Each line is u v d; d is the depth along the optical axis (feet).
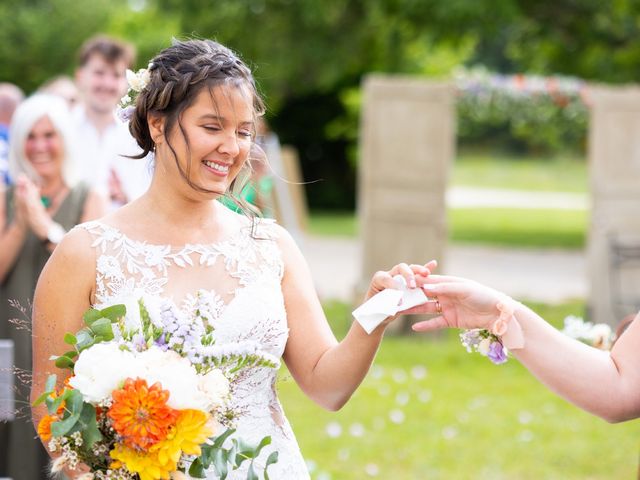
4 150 20.94
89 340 8.09
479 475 19.20
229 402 8.25
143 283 9.23
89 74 18.53
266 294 9.50
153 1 63.93
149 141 9.33
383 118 32.53
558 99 37.17
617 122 33.27
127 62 18.90
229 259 9.53
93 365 7.72
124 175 16.60
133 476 7.88
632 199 33.37
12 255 14.39
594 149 33.35
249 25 60.13
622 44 56.08
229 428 8.34
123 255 9.27
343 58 59.00
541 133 51.98
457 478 18.99
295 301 9.91
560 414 23.82
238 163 9.09
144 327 8.29
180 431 7.54
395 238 32.63
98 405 7.74
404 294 9.28
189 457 8.70
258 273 9.62
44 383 9.16
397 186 32.45
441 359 29.45
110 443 7.82
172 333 8.27
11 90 24.49
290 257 10.05
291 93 81.35
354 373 9.40
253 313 9.34
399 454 20.35
